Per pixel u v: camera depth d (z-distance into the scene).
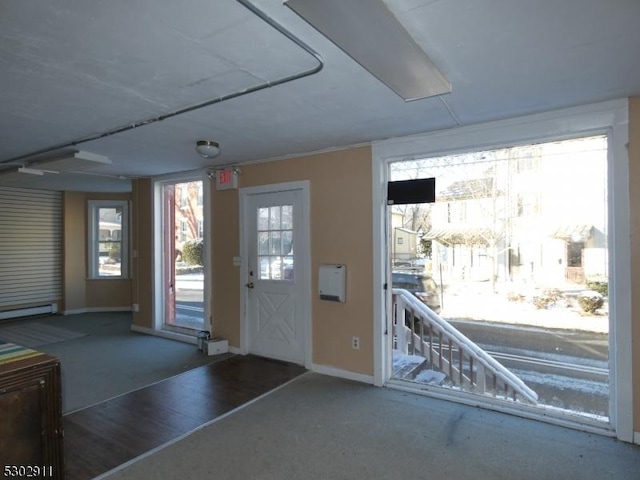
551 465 2.33
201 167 4.82
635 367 2.54
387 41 1.61
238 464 2.36
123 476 2.24
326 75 2.11
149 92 2.34
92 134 3.28
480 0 1.45
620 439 2.59
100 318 6.75
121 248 7.42
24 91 2.31
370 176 3.59
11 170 4.68
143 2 1.42
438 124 3.05
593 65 2.03
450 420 2.90
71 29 1.62
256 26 1.60
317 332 3.96
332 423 2.87
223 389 3.53
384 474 2.25
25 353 2.04
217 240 4.82
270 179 4.29
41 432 1.89
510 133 2.91
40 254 6.88
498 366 3.94
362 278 3.66
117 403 3.25
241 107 2.62
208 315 4.90
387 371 3.64
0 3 1.42
